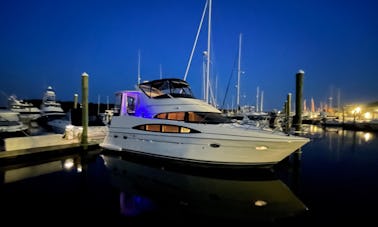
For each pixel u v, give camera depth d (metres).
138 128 9.86
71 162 9.97
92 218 4.94
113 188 6.89
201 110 8.97
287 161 10.33
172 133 8.80
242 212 5.31
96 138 13.60
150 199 6.10
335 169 9.09
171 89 10.05
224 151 7.83
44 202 5.79
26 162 9.67
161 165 9.30
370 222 4.75
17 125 17.33
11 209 5.34
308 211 5.31
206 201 6.01
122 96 10.89
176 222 4.81
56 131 19.12
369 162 10.33
